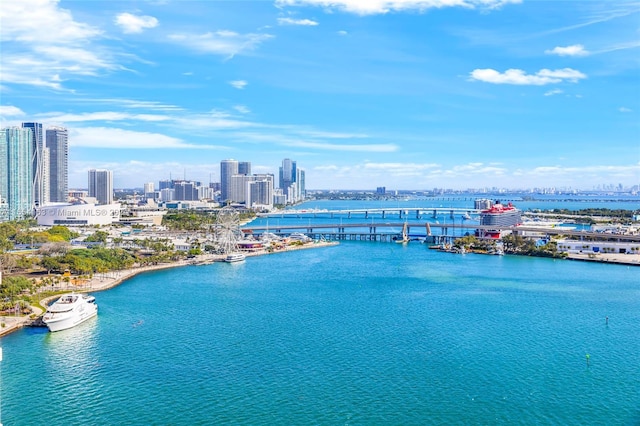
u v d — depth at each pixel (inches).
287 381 7465.6
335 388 7249.0
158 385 7313.0
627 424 6318.9
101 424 6269.7
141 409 6628.9
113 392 7096.5
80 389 7190.0
